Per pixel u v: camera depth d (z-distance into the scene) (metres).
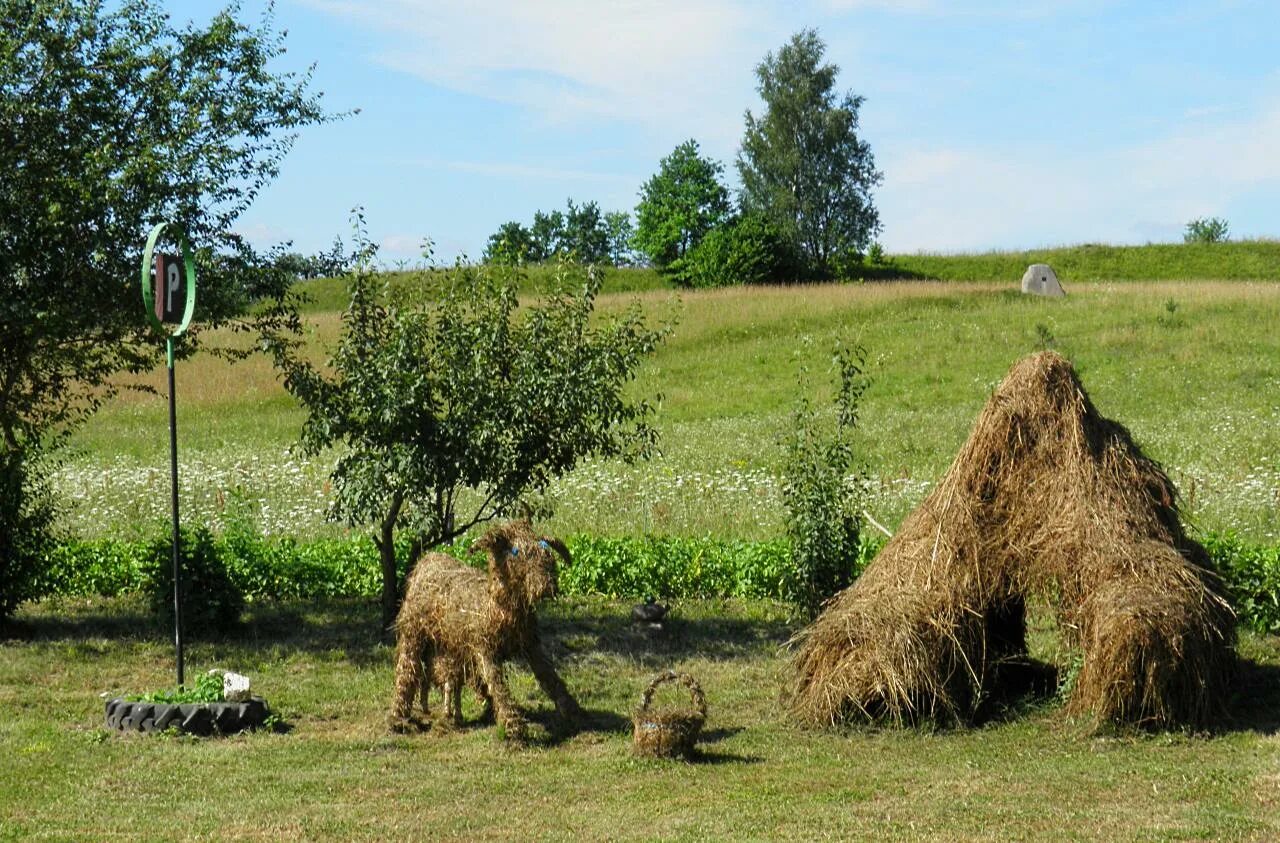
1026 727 9.88
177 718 9.79
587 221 110.75
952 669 10.04
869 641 9.96
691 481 21.80
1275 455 23.75
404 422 12.32
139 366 14.11
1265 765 8.64
